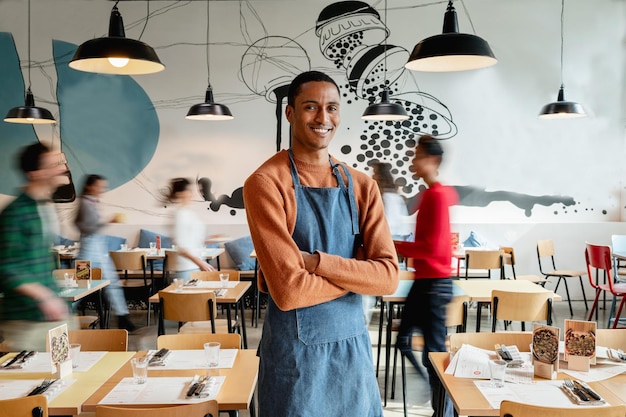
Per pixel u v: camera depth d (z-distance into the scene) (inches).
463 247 282.4
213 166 301.6
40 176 107.3
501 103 299.3
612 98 298.7
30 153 106.4
